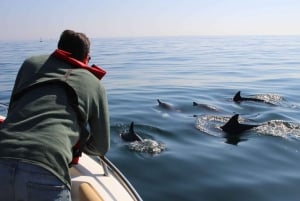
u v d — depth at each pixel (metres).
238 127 11.39
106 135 3.44
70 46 3.51
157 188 6.92
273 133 11.08
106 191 3.88
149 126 11.62
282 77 26.73
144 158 8.67
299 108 15.23
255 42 125.50
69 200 2.99
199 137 10.68
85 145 3.58
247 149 9.57
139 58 46.72
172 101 16.36
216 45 98.06
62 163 2.92
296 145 9.98
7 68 32.09
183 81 24.20
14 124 3.03
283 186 7.13
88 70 3.44
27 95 3.19
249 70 31.70
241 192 6.80
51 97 3.13
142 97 17.47
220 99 17.19
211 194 6.68
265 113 14.05
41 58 3.44
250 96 17.72
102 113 3.35
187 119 12.75
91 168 4.38
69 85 3.18
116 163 8.30
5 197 2.88
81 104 3.18
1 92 19.47
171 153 9.09
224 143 10.12
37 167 2.82
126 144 9.70
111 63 38.56
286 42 125.25
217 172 7.84
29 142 2.89
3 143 2.92
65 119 3.07
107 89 20.44
